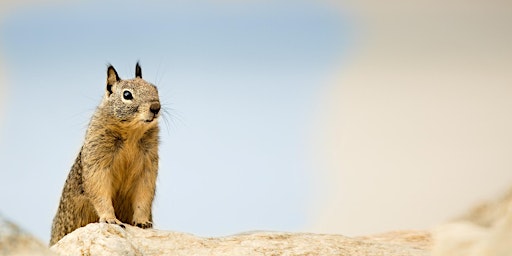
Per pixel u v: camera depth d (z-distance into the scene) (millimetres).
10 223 11555
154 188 20406
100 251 14898
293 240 16938
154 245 16578
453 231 10930
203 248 16391
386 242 19281
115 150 19812
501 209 10766
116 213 20703
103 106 20125
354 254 16172
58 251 15000
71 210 20875
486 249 10008
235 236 17672
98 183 19500
